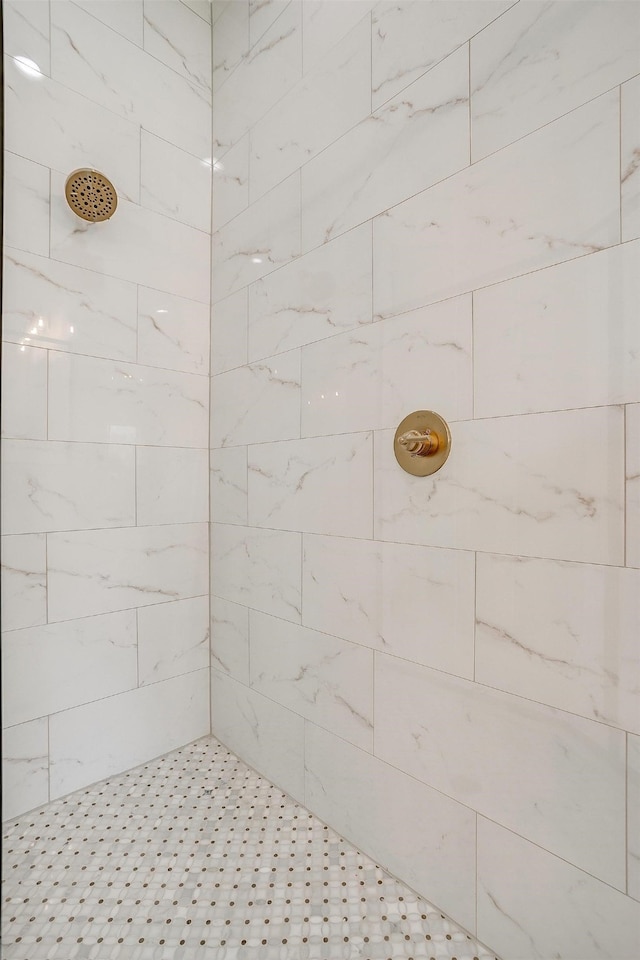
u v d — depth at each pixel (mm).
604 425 815
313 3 1359
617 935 805
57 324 1402
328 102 1313
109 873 1160
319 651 1338
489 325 965
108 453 1507
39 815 1347
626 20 787
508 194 935
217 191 1742
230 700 1668
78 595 1444
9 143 1310
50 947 986
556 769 876
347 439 1257
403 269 1124
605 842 818
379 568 1179
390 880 1143
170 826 1316
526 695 914
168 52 1655
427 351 1075
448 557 1035
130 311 1560
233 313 1651
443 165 1042
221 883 1136
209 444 1768
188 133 1709
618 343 800
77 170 1372
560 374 867
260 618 1538
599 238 818
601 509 819
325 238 1322
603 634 818
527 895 916
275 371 1482
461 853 1018
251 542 1574
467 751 1006
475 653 991
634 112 778
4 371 1300
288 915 1058
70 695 1431
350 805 1255
